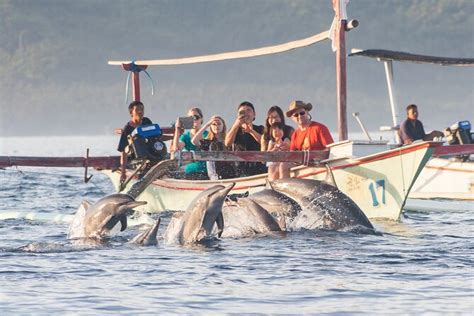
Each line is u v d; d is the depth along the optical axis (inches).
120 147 2262.6
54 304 1168.2
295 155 1984.5
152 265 1402.6
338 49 2242.9
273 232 1686.8
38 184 3331.7
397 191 1940.2
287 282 1283.2
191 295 1210.6
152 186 2314.2
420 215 2130.9
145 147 2204.7
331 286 1258.0
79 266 1395.2
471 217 2087.8
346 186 2000.5
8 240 1720.0
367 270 1360.7
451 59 2856.8
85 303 1173.1
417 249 1536.7
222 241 1608.0
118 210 1636.3
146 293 1224.2
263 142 2089.1
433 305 1161.4
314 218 1720.0
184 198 2245.3
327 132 2030.0
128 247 1557.6
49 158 2229.3
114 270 1365.7
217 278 1310.3
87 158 2266.2
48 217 2068.2
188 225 1595.7
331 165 1996.8
